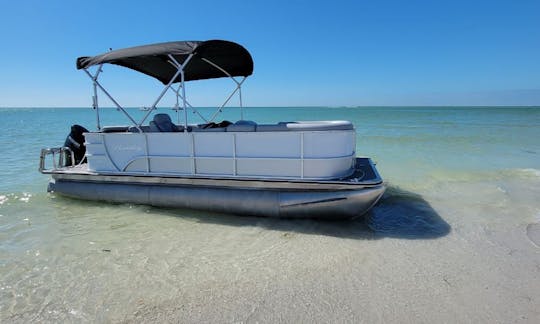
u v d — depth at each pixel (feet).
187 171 17.28
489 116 149.89
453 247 13.33
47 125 103.19
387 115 169.99
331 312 9.12
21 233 15.07
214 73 23.22
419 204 18.90
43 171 19.86
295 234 14.74
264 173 16.07
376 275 11.11
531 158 34.47
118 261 12.33
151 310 9.31
